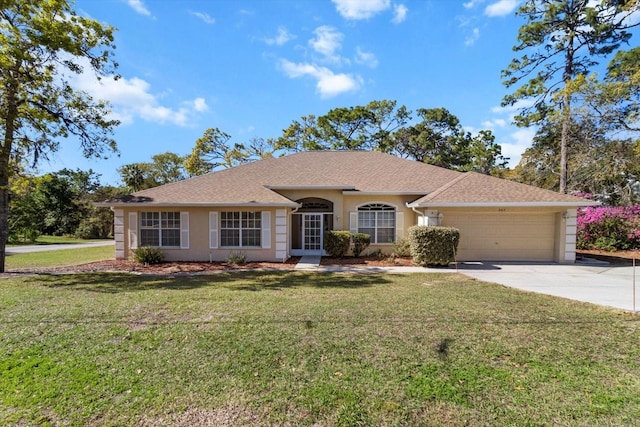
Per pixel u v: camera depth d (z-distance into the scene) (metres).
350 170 18.19
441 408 3.38
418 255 13.02
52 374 4.04
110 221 39.00
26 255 18.41
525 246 14.75
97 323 5.89
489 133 40.16
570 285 9.46
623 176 20.64
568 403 3.46
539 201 13.73
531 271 12.09
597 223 18.00
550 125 23.44
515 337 5.22
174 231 15.08
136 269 12.71
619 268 12.80
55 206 39.84
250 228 14.98
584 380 3.92
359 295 8.07
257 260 14.81
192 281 10.18
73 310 6.70
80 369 4.16
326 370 4.15
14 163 11.93
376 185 16.53
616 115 19.02
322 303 7.28
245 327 5.67
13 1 10.09
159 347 4.84
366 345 4.90
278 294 8.22
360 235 15.30
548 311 6.64
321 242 17.08
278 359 4.45
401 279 10.44
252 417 3.24
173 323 5.89
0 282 9.97
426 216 14.57
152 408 3.37
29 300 7.55
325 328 5.62
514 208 14.30
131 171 39.56
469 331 5.48
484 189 14.73
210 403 3.46
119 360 4.42
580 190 22.64
